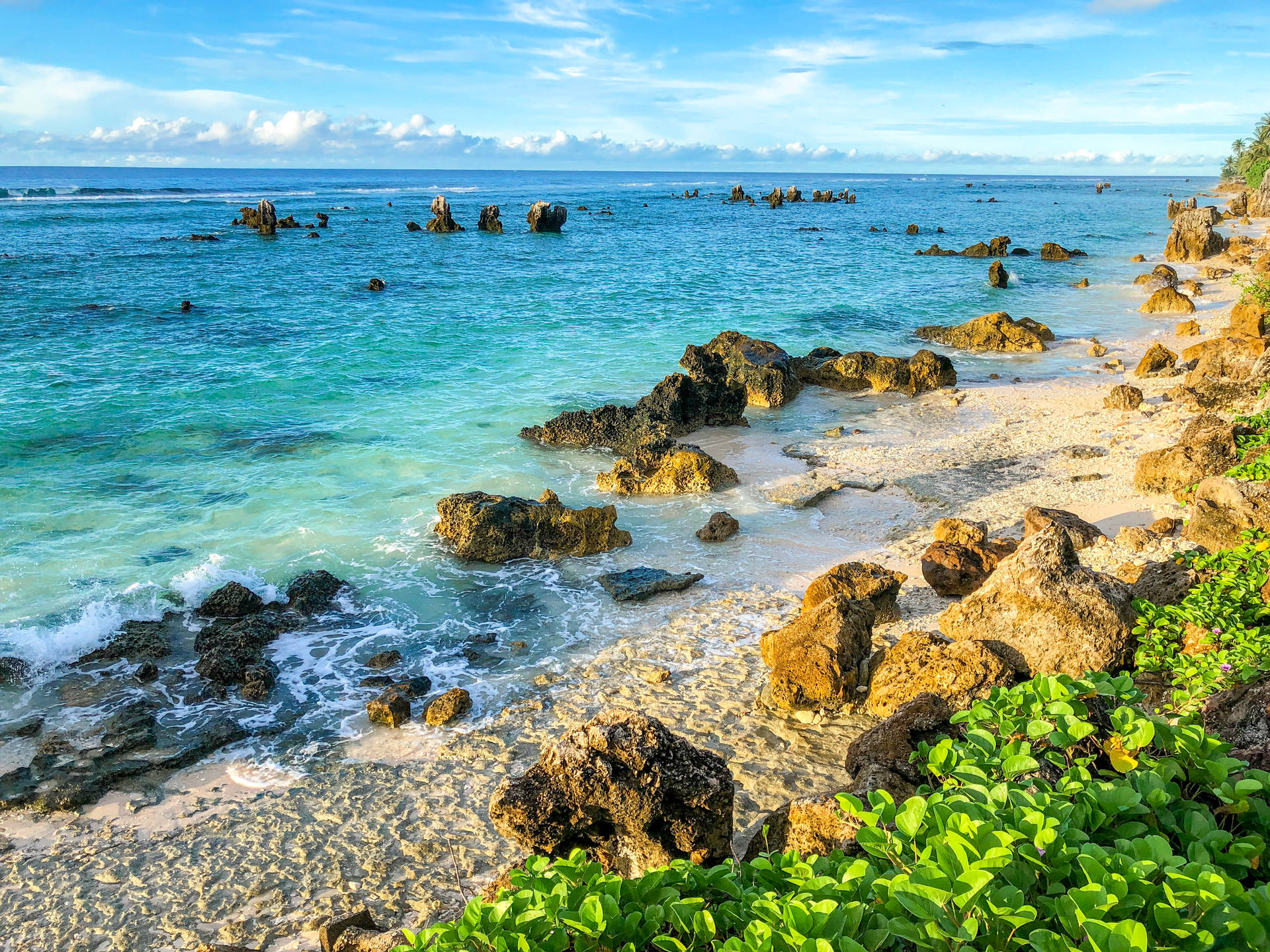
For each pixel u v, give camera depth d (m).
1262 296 26.61
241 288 38.06
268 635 11.45
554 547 13.94
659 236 70.69
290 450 17.92
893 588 11.23
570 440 18.80
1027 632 8.84
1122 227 78.44
